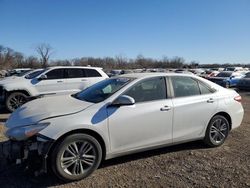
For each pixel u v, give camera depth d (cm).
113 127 450
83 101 477
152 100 498
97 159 439
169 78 532
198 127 548
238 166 482
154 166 479
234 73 2419
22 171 454
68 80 1092
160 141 503
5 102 999
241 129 726
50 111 433
